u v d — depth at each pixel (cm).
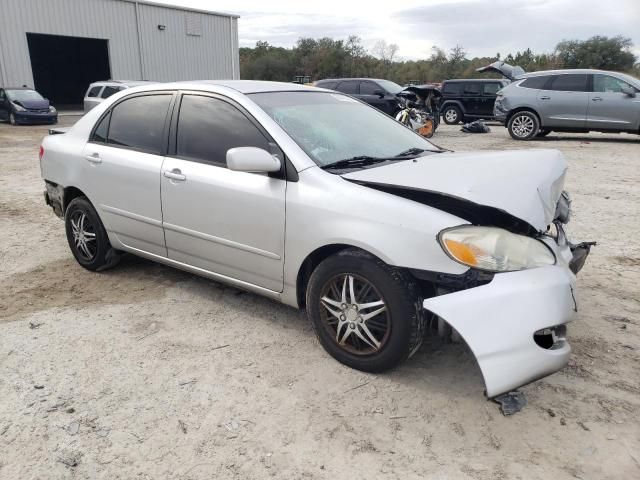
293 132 345
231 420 275
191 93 391
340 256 305
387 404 288
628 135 1614
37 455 251
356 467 244
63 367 324
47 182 492
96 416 278
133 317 389
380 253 287
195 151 379
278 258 336
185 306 407
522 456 251
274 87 400
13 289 442
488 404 288
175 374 316
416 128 1495
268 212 332
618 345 347
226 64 3506
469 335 257
